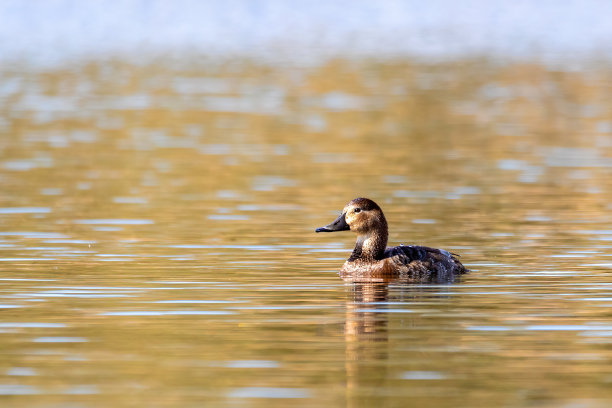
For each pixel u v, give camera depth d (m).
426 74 57.22
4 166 28.44
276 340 12.43
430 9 118.75
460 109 42.34
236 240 19.05
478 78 55.06
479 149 31.95
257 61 65.44
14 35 86.44
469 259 17.33
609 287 15.10
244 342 12.34
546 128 36.81
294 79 54.53
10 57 67.25
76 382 10.93
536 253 17.77
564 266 16.66
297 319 13.41
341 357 11.77
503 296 14.59
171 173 27.52
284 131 36.06
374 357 11.76
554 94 47.72
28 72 57.78
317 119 39.25
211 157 30.41
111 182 26.05
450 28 96.81
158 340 12.43
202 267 16.72
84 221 20.89
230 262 17.14
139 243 18.69
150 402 10.36
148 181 26.25
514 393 10.58
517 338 12.48
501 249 18.17
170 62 65.06
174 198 23.84
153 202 23.30
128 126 37.28
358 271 16.23
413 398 10.47
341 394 10.58
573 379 11.01
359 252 16.56
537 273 16.14
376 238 16.45
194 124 37.84
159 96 46.81
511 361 11.59
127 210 22.25
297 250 18.25
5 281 15.52
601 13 114.56
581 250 18.00
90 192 24.55
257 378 11.05
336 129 36.59
